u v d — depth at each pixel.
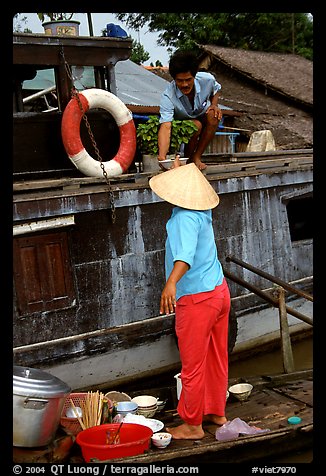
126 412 4.84
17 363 5.42
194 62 5.85
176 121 6.42
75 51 6.38
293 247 7.87
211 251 4.40
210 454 4.21
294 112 17.86
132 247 6.20
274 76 18.91
